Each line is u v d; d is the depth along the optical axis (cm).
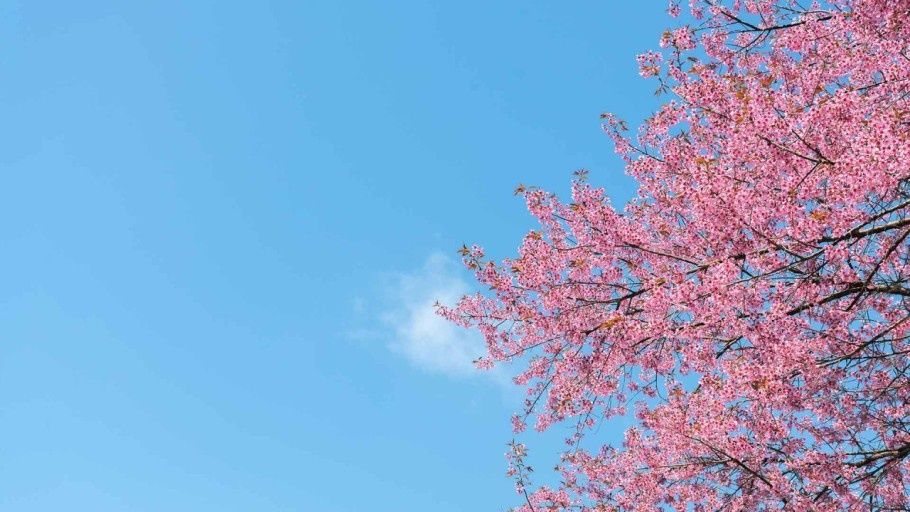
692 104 764
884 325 792
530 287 850
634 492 1006
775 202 669
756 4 953
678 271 742
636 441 991
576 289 855
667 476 970
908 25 742
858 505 790
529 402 1009
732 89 745
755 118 673
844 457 812
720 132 775
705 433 803
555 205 889
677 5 928
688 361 803
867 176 608
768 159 701
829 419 816
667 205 864
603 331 843
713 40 922
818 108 665
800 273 703
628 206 922
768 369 700
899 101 720
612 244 809
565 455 1088
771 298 698
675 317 797
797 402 725
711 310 702
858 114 658
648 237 823
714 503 930
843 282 703
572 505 1049
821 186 717
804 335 725
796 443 835
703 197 688
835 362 754
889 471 812
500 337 953
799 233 664
